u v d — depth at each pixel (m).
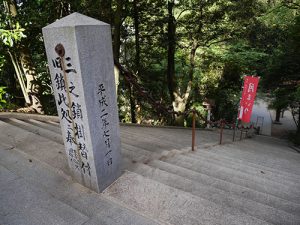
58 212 2.28
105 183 2.63
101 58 2.28
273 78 13.21
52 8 6.50
